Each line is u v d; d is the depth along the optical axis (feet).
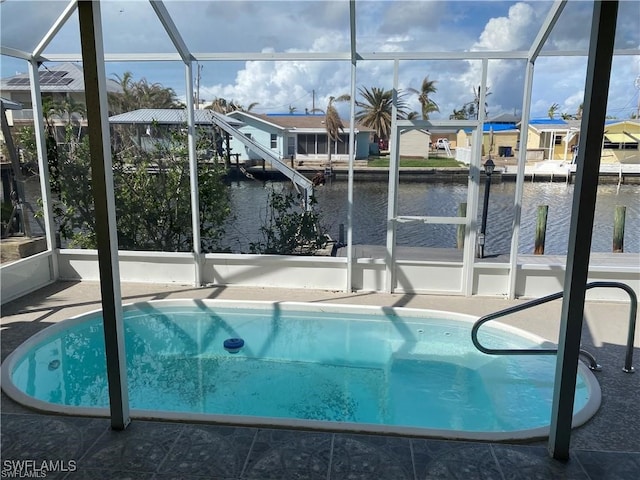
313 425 9.36
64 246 20.59
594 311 17.13
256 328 17.75
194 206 19.29
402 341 16.76
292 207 19.86
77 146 20.02
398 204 18.61
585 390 11.76
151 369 14.78
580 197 7.52
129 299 18.25
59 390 13.28
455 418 12.14
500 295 18.84
